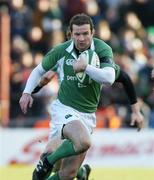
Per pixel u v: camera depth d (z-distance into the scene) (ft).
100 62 67.67
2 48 142.31
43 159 70.44
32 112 137.90
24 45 151.02
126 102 143.95
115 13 163.63
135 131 127.24
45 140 125.08
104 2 165.48
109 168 124.06
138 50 156.15
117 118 139.64
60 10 158.61
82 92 69.46
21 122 131.03
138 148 126.82
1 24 142.82
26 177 106.52
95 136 125.90
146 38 162.40
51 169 70.85
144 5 170.19
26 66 144.56
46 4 155.53
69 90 69.77
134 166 126.62
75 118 68.90
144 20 170.40
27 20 154.30
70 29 67.67
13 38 151.43
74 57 68.95
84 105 69.92
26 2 157.69
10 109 139.13
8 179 103.91
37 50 151.94
